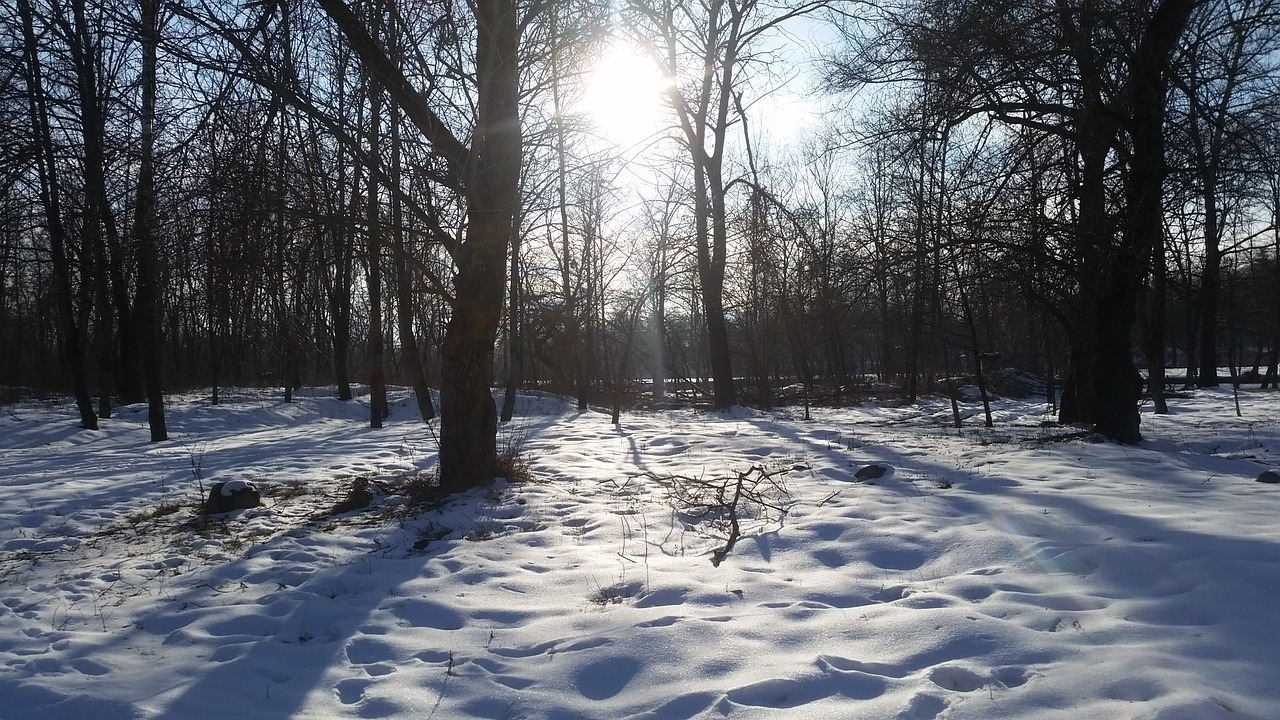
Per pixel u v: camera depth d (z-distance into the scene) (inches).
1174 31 455.5
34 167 488.1
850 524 295.4
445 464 398.0
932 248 492.1
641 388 1545.3
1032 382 1465.3
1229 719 140.8
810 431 663.8
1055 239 466.3
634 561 271.6
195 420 917.8
